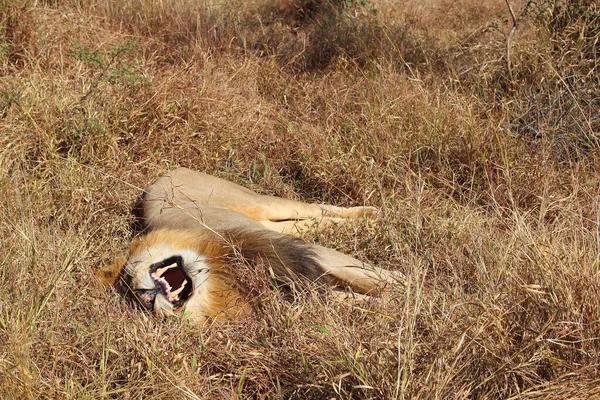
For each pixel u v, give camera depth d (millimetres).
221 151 6340
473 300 3705
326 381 3307
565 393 3059
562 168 5867
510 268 3857
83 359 3637
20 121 5863
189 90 6656
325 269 4395
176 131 6285
